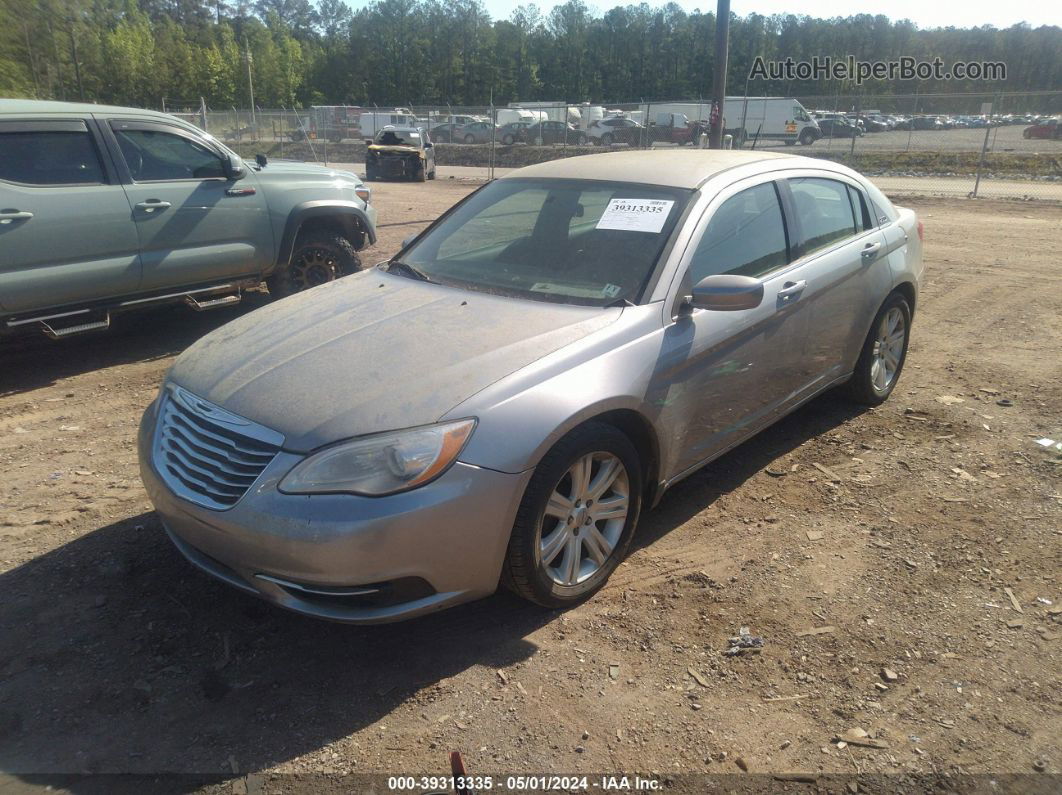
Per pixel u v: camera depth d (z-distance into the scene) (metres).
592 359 3.24
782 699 2.84
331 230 8.05
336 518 2.68
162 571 3.60
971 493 4.34
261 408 2.97
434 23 104.50
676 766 2.56
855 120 27.70
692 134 35.06
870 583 3.53
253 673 2.97
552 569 3.26
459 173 31.59
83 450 4.90
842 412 5.49
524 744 2.64
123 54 76.88
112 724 2.71
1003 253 11.53
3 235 5.64
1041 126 33.84
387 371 3.07
